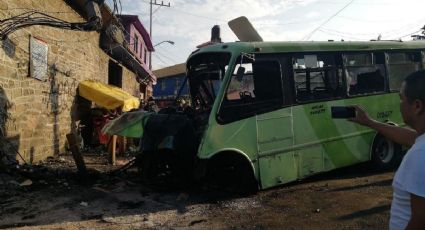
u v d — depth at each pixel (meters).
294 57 8.02
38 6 10.82
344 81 8.70
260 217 6.15
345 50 8.80
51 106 11.90
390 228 2.08
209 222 5.98
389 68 9.58
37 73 10.81
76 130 14.20
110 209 6.64
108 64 19.34
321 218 6.01
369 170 9.41
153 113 7.97
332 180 8.51
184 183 7.90
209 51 7.84
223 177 7.59
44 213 6.38
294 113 7.87
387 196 7.02
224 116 7.09
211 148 6.90
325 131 8.30
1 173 8.41
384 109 9.34
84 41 14.95
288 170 7.73
